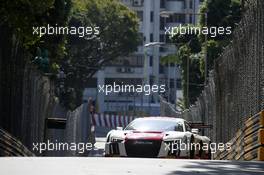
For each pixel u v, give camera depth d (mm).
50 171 29531
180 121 53656
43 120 72000
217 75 71250
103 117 197000
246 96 53312
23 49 57094
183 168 32438
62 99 183750
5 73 48500
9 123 50781
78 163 34562
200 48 164375
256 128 45969
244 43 53906
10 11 70125
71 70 186750
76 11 179625
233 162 37406
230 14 150125
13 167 31359
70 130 105000
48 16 95375
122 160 37688
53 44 98125
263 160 43562
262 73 46906
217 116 71500
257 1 48125
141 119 53781
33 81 63094
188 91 152000
